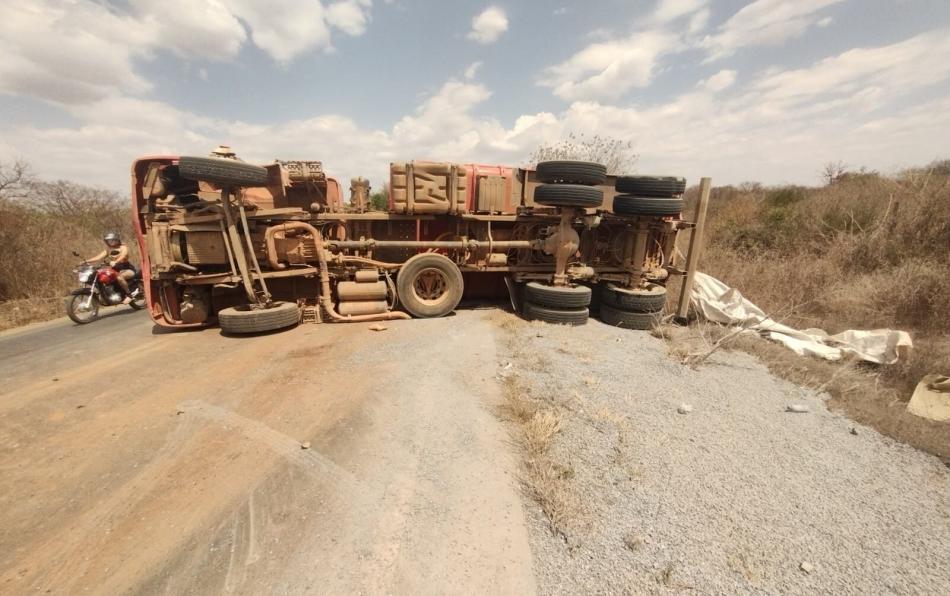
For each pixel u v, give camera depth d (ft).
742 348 19.21
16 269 29.94
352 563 7.01
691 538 7.85
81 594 6.43
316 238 21.84
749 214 47.80
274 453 10.22
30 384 14.40
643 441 11.06
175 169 20.93
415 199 22.72
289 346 18.39
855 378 15.70
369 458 10.00
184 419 11.90
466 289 28.91
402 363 16.20
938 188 30.81
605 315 24.07
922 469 10.53
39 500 8.59
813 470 10.28
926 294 22.33
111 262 26.89
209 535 7.62
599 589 6.66
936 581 7.18
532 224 25.48
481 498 8.64
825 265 29.07
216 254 20.70
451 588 6.59
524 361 16.46
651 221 23.48
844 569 7.34
